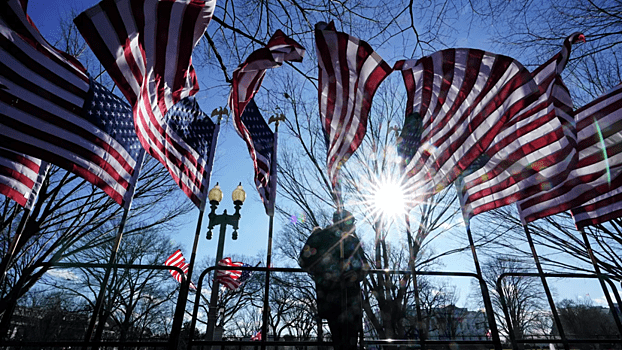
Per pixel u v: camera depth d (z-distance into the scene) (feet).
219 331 49.14
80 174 10.69
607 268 27.40
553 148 12.26
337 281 10.38
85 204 24.38
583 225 15.03
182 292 10.53
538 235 30.17
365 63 13.42
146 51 10.75
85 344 9.18
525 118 13.15
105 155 11.56
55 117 10.84
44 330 60.39
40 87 10.83
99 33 9.93
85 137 11.27
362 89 13.17
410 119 14.40
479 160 14.47
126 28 10.42
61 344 9.03
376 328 30.40
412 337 43.88
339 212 11.76
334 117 13.56
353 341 9.52
